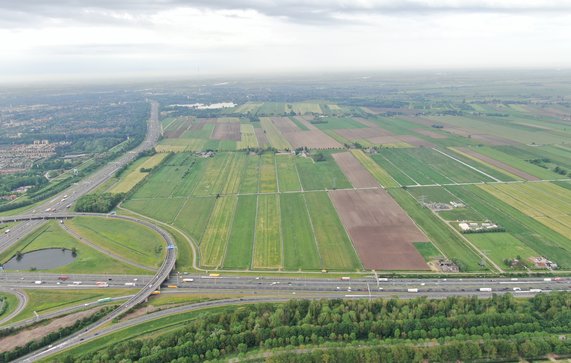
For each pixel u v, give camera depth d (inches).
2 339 6786.4
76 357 6235.2
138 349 6235.2
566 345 6063.0
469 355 6008.9
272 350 6220.5
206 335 6486.2
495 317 6658.5
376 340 6417.3
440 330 6505.9
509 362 6008.9
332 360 5900.6
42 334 6845.5
